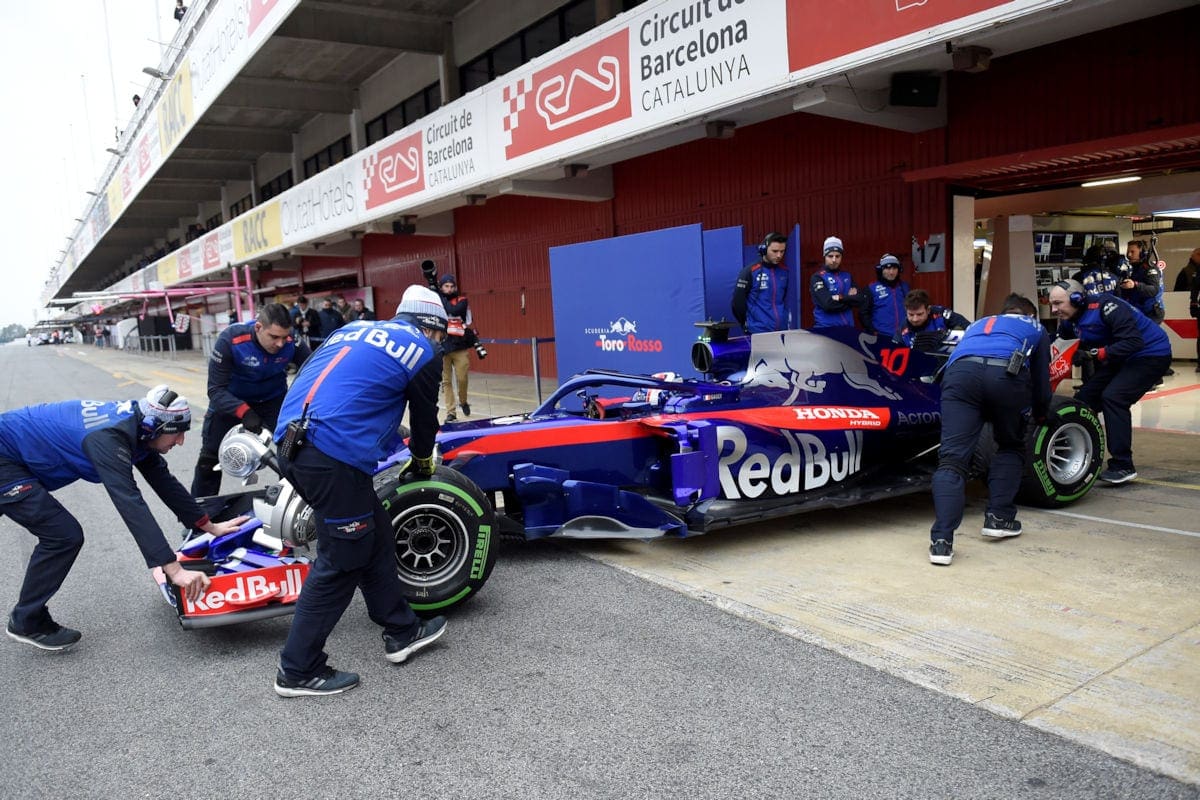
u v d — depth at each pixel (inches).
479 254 639.1
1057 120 281.1
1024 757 96.3
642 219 473.4
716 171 418.6
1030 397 170.6
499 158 416.8
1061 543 172.2
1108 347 209.6
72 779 103.0
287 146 951.0
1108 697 108.3
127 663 138.7
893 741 101.2
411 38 608.4
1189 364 447.5
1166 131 237.1
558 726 109.7
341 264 880.9
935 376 179.6
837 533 191.0
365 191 567.8
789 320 285.1
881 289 271.0
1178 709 104.4
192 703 122.6
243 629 153.3
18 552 211.0
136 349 1679.4
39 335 5078.7
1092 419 198.7
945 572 159.2
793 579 160.7
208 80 653.3
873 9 230.8
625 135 331.0
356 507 118.7
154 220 1641.2
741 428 180.4
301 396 120.5
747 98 275.0
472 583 149.8
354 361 120.6
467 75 621.6
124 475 130.3
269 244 764.6
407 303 133.4
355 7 583.2
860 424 193.8
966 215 323.0
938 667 119.6
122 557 202.8
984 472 197.2
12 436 138.3
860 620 138.3
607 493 175.0
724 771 96.9
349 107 785.6
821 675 119.6
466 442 172.6
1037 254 463.2
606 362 359.3
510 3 558.3
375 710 117.3
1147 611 134.8
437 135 472.1
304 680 122.3
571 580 168.9
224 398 197.8
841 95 279.6
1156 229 503.8
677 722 108.9
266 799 96.7
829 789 92.2
